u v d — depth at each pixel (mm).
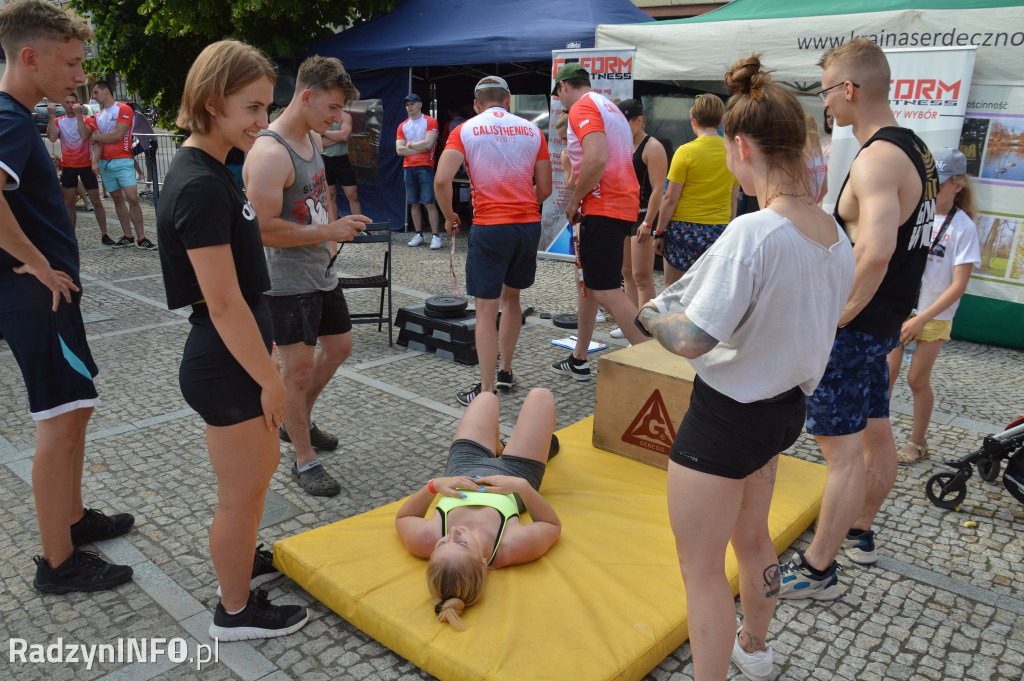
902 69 6188
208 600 2807
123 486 3637
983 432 4492
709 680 1996
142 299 7324
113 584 2855
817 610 2809
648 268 5723
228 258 2092
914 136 2506
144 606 2766
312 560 2814
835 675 2471
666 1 12219
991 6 6070
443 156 4555
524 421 3361
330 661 2502
